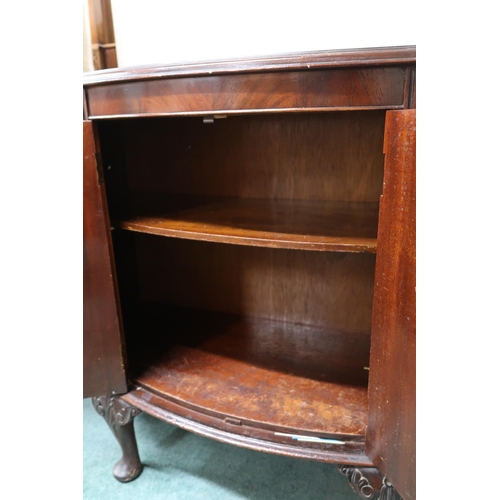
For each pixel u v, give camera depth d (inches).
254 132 37.8
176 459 37.3
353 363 34.2
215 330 40.6
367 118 33.5
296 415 28.0
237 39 37.2
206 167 40.9
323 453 26.1
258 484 34.3
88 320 30.6
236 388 31.2
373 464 25.0
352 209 33.8
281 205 36.2
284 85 21.4
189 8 38.0
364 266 37.2
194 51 39.1
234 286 43.4
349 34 33.5
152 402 31.4
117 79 25.1
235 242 26.6
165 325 41.8
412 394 21.0
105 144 38.6
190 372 33.4
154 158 42.6
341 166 35.6
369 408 24.5
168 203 38.1
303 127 35.8
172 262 45.8
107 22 40.8
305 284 39.9
